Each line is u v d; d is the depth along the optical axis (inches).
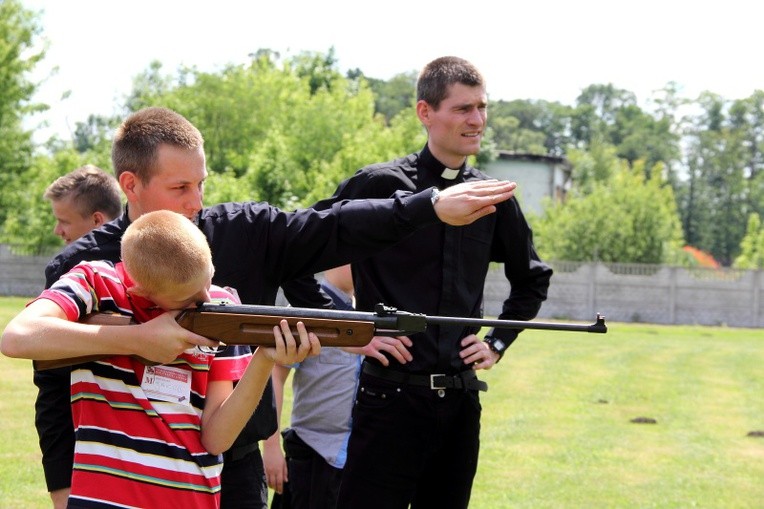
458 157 194.5
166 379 117.0
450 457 188.1
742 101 3846.0
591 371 652.7
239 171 1814.7
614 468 358.3
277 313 117.1
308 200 1155.3
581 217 1503.4
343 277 211.3
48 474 131.6
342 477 188.7
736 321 1337.4
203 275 114.8
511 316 203.9
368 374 185.8
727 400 537.6
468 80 190.1
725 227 3666.3
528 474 343.9
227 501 140.3
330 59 2652.6
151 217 115.6
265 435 143.6
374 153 1209.4
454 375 185.3
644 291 1352.1
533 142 4746.6
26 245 1360.7
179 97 1953.7
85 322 117.5
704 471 358.0
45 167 1405.0
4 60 1325.0
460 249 188.1
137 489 113.7
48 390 131.0
